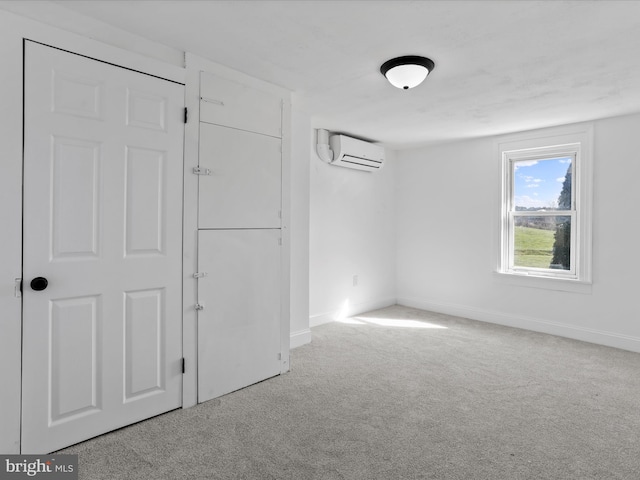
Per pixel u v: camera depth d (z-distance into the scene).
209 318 2.43
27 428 1.76
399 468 1.76
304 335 3.57
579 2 1.74
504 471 1.74
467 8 1.81
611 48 2.19
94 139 1.93
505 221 4.29
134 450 1.88
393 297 5.27
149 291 2.16
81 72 1.88
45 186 1.79
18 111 1.71
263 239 2.75
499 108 3.31
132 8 1.83
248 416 2.23
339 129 4.12
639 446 1.94
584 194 3.69
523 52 2.26
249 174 2.64
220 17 1.91
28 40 1.72
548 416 2.25
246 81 2.62
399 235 5.26
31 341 1.76
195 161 2.34
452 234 4.72
